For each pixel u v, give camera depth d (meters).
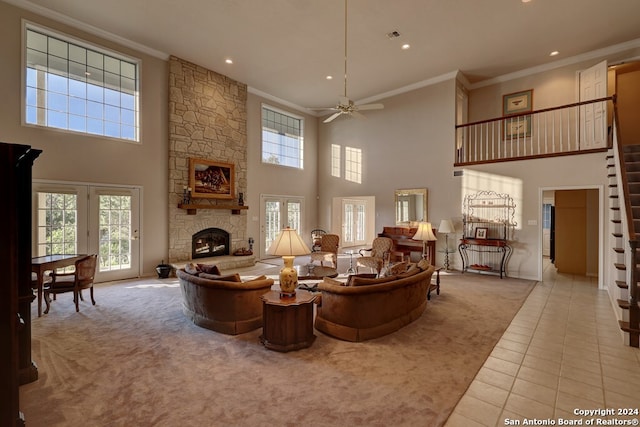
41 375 2.58
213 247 7.43
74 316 4.02
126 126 6.09
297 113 9.45
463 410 2.15
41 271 3.99
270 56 6.45
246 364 2.77
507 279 6.25
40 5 4.89
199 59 6.64
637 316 3.16
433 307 4.44
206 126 7.09
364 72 7.18
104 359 2.86
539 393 2.36
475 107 7.80
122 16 5.15
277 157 9.12
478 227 6.80
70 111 5.41
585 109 6.13
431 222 7.47
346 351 3.04
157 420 2.03
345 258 9.19
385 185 8.34
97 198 5.66
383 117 8.42
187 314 3.93
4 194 1.66
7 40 4.72
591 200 6.64
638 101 6.62
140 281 5.90
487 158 7.32
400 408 2.15
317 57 6.48
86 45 5.49
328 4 4.77
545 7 4.80
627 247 3.64
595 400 2.27
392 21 5.20
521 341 3.29
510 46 6.02
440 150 7.33
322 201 9.95
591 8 4.83
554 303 4.65
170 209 6.56
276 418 2.05
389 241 7.07
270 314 3.08
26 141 4.90
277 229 8.98
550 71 6.79
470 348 3.12
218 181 7.26
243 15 5.08
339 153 9.49
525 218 6.29
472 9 4.86
